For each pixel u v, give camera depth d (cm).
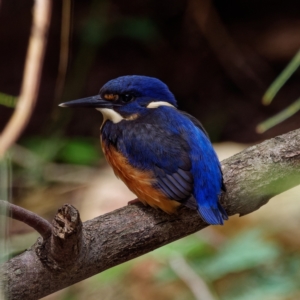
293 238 1112
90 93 1814
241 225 1134
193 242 1005
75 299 1090
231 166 750
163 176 733
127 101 827
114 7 1844
